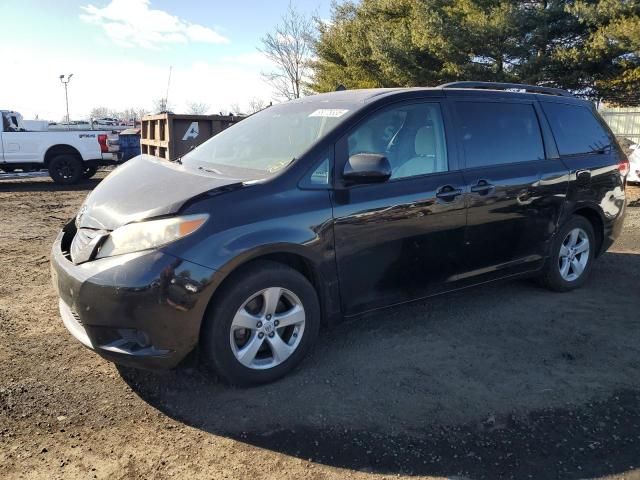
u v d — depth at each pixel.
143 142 13.33
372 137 3.88
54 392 3.37
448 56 18.81
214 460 2.79
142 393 3.39
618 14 16.59
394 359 3.88
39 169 15.20
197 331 3.16
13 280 5.58
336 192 3.62
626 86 18.52
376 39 20.14
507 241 4.58
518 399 3.38
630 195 11.82
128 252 3.12
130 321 3.06
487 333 4.34
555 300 5.11
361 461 2.79
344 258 3.65
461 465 2.78
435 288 4.20
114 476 2.66
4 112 14.42
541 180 4.73
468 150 4.34
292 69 28.36
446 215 4.09
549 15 17.72
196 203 3.20
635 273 6.05
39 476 2.64
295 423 3.10
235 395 3.38
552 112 5.09
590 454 2.87
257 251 3.25
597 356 3.97
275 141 4.08
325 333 4.30
